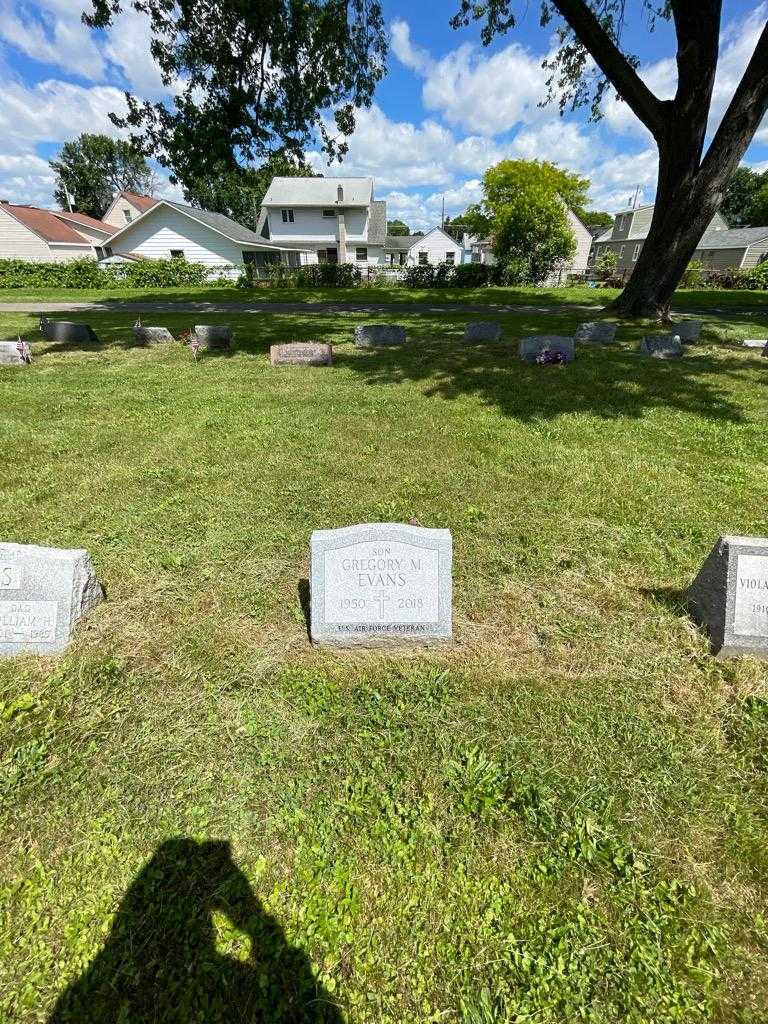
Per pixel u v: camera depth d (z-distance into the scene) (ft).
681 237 49.34
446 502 16.07
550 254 113.39
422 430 22.25
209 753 8.32
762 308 69.51
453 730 8.77
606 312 58.54
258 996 5.69
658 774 8.04
